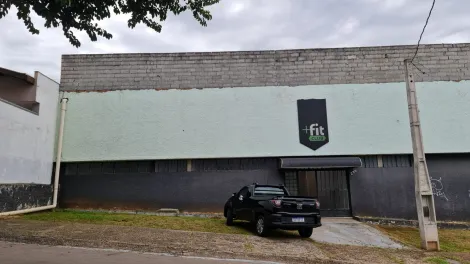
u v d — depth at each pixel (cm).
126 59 1703
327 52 1692
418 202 1075
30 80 1419
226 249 887
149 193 1614
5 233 920
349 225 1397
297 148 1597
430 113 1608
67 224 1120
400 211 1566
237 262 774
